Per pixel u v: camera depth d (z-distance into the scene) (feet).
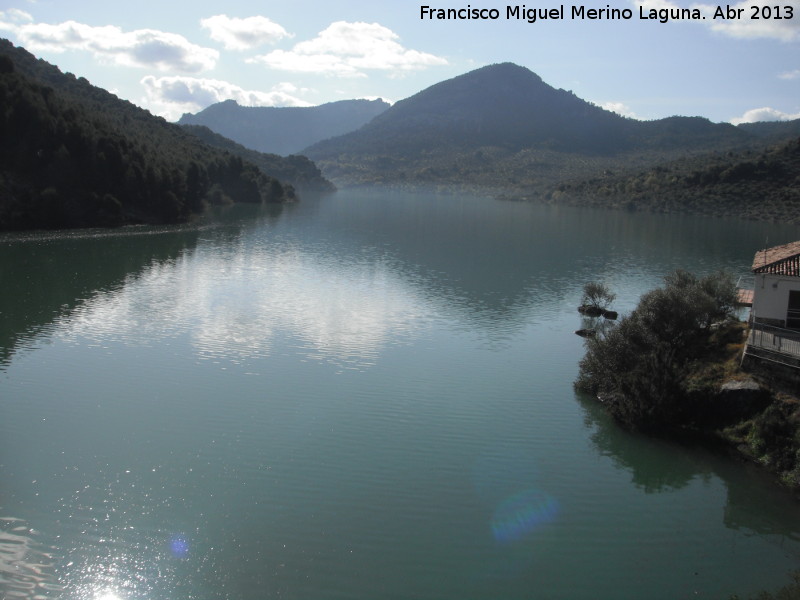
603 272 254.47
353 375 120.67
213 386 111.96
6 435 89.66
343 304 178.70
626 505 78.07
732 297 128.06
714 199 583.58
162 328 146.10
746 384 93.81
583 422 102.12
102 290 181.57
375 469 84.58
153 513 72.18
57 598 58.39
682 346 112.06
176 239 297.74
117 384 110.93
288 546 67.51
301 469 83.76
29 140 313.73
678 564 67.05
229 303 172.96
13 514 70.49
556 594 61.87
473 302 189.06
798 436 83.82
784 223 501.97
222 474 81.61
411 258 274.98
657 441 95.14
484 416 103.45
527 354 138.31
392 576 63.57
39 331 139.44
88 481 78.33
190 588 60.39
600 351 115.65
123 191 342.23
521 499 78.69
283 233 349.41
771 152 647.56
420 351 137.90
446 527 72.18
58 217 298.97
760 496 80.02
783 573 65.92
